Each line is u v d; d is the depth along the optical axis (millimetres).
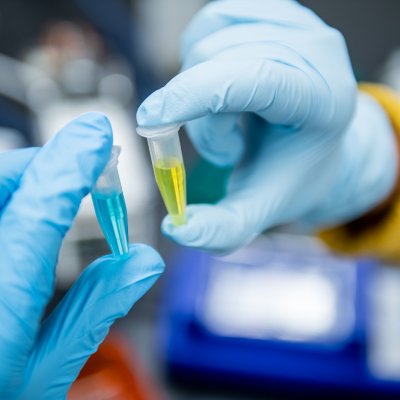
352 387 491
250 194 342
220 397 513
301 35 336
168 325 515
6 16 792
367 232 403
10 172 317
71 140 300
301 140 343
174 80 308
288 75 321
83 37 705
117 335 535
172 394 516
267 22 344
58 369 315
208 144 348
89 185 299
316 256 542
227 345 501
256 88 315
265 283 516
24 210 299
